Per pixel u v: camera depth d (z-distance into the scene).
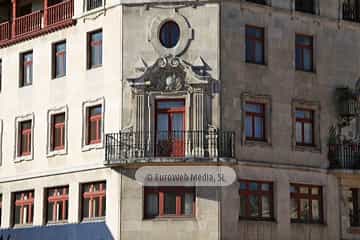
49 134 53.75
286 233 49.50
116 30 50.16
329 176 51.59
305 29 52.12
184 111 48.56
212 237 47.19
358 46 54.12
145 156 47.78
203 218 47.38
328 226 51.06
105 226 49.03
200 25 49.00
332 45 53.03
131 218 47.91
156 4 49.47
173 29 49.31
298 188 50.59
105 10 51.06
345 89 52.53
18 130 56.12
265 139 49.81
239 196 48.25
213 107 48.28
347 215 51.91
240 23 49.69
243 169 48.50
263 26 50.53
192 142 47.78
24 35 56.25
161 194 47.97
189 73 48.47
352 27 53.97
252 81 49.66
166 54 48.94
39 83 55.12
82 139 51.47
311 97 51.66
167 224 47.56
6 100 57.28
